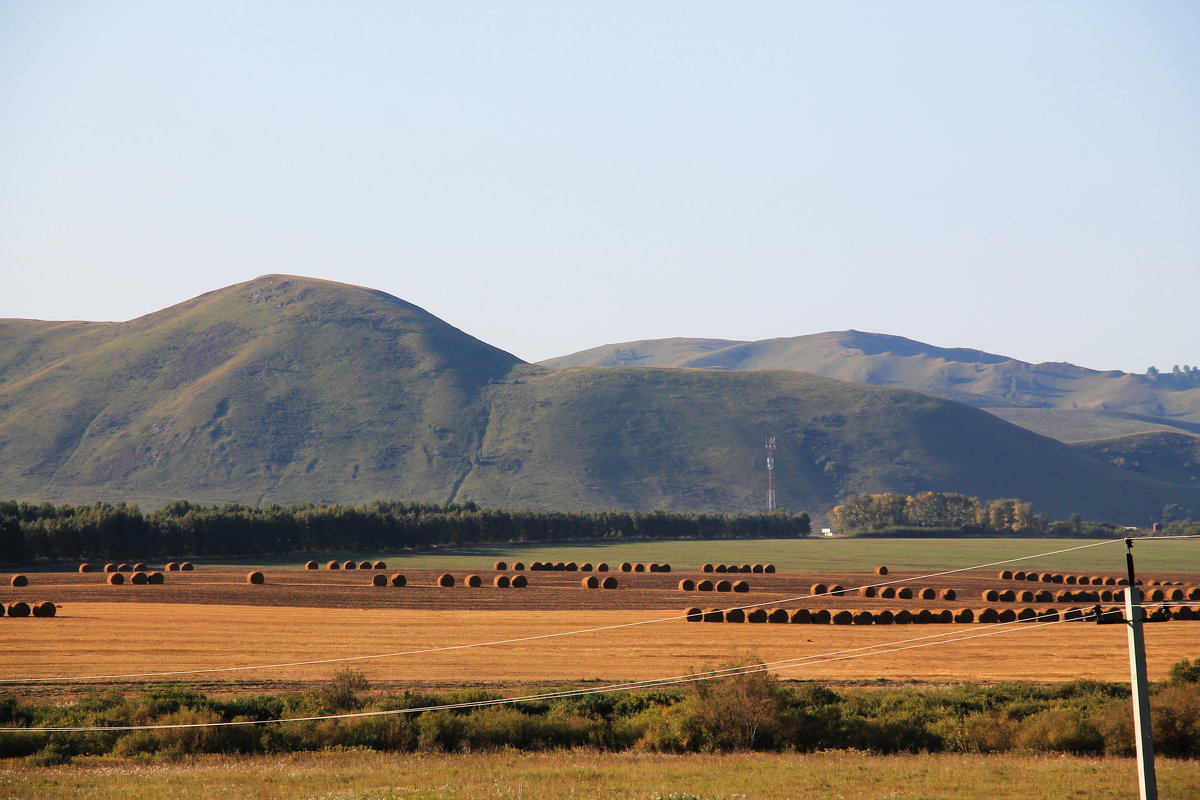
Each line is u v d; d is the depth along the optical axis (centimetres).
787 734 9175
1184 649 14475
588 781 7262
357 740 9006
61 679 12031
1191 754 8494
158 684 11769
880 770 7725
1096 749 8756
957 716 9538
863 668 13075
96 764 8238
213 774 7512
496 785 7069
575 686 11406
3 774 7525
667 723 9356
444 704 10112
